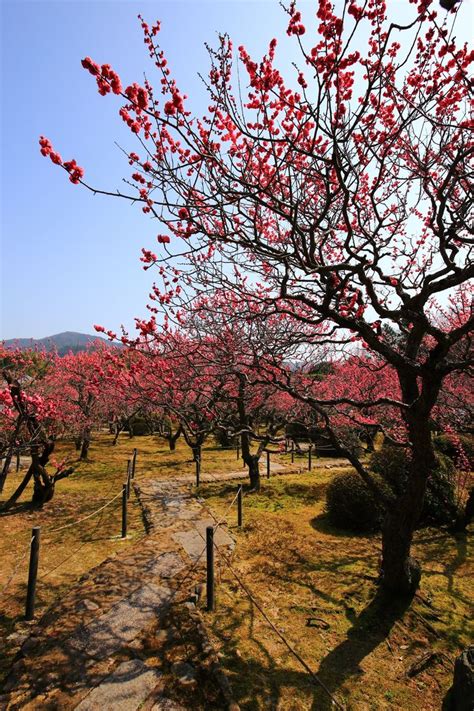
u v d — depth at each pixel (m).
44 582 5.26
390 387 11.79
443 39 3.08
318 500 9.21
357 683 3.49
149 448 17.84
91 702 3.15
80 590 4.89
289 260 3.71
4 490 10.15
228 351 5.42
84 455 14.61
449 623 4.43
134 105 2.75
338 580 5.31
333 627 4.29
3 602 4.72
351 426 10.97
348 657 3.82
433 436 11.55
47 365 16.22
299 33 2.85
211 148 3.49
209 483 10.95
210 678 3.42
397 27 2.82
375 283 4.50
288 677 3.53
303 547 6.44
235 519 7.84
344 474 7.83
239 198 3.33
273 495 9.62
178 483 10.87
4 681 3.39
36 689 3.29
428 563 6.05
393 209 5.50
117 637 3.96
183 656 3.69
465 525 7.43
